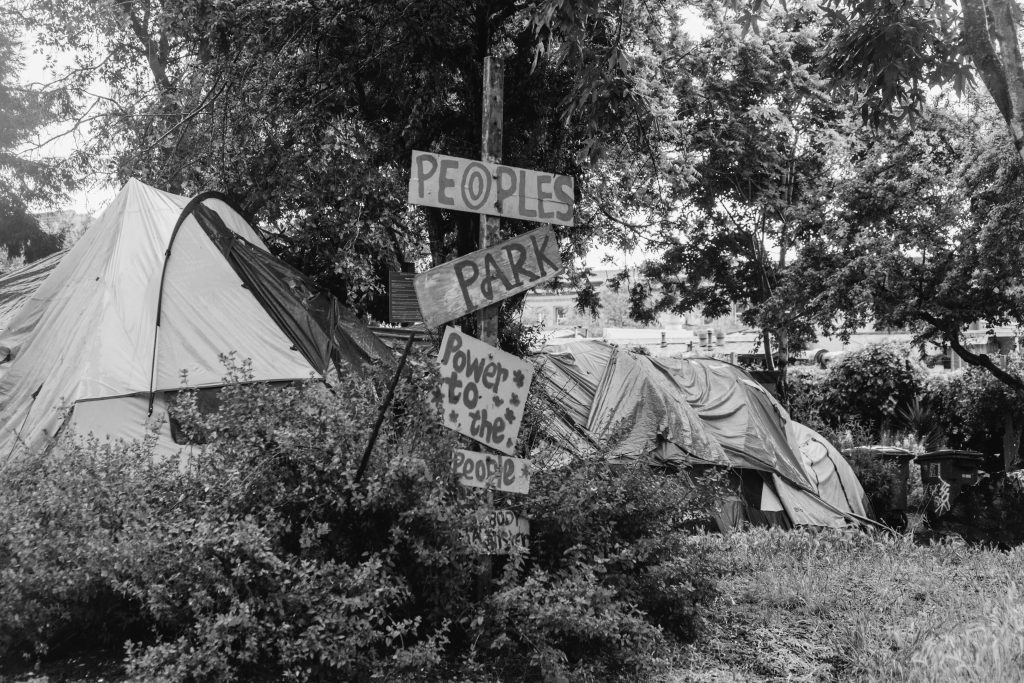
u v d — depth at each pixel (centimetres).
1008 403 2180
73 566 494
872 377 2427
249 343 966
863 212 1750
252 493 521
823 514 1400
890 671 534
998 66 877
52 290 1036
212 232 1013
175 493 541
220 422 562
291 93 1265
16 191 2422
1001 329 2639
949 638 562
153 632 519
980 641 559
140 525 498
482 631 513
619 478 618
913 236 1688
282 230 1309
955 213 1664
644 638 539
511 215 600
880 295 1714
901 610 684
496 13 1179
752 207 2236
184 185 1325
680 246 2300
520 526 570
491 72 605
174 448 872
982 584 780
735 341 3325
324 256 1228
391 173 1290
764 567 830
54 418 876
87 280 981
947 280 1672
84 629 530
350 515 536
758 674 546
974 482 1780
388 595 493
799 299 1831
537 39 1162
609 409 1242
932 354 2836
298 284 1045
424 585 535
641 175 1611
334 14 1177
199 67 1341
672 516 615
